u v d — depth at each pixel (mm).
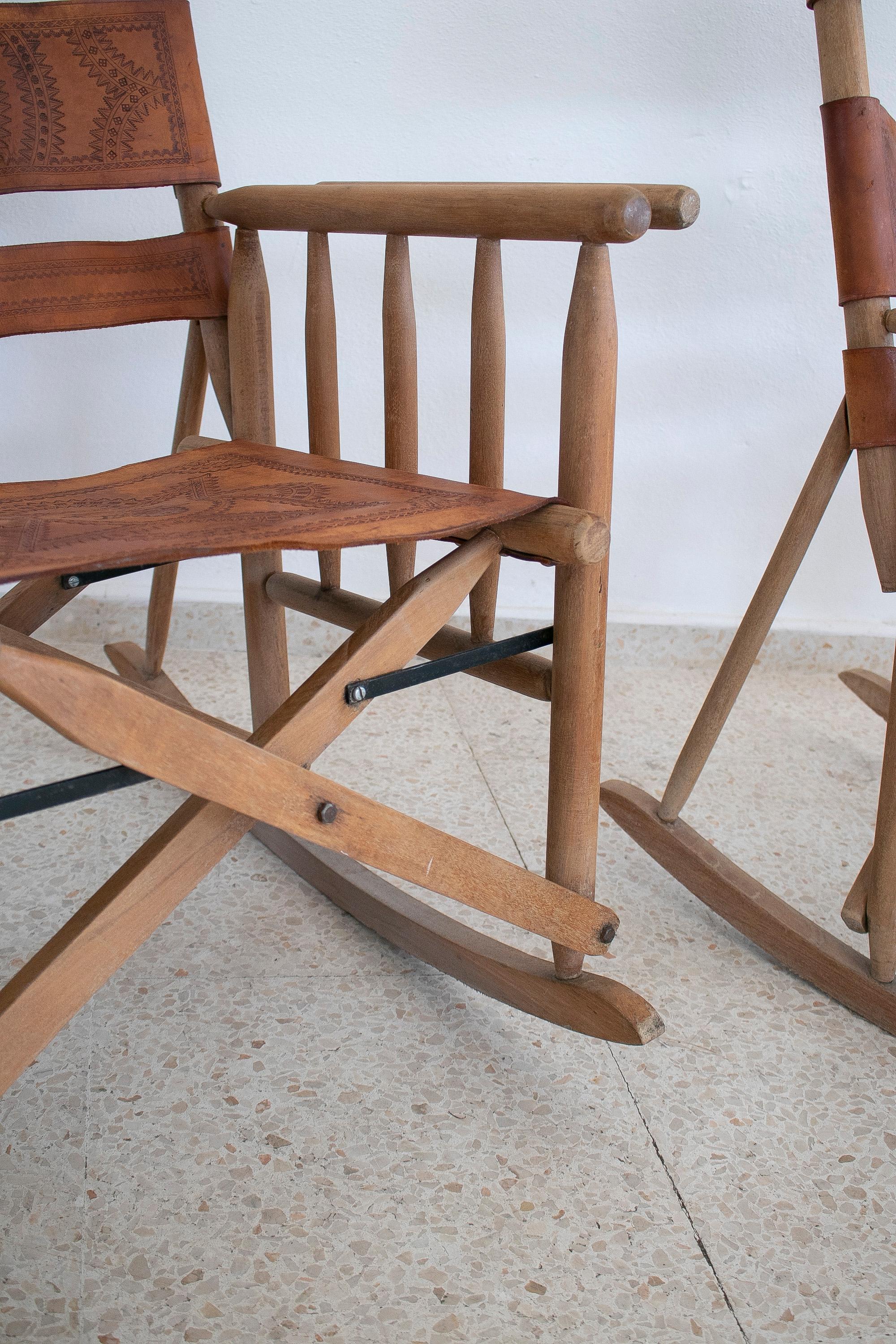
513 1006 906
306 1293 673
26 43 954
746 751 1423
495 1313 664
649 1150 793
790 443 1591
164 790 1279
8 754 1320
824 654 1676
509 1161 778
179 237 1006
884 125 836
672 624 1663
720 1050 898
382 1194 747
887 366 846
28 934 996
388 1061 873
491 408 818
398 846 717
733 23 1384
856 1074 876
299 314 1492
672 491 1608
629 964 1001
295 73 1392
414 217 777
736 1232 728
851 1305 678
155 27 996
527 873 792
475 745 1416
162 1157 771
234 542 605
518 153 1444
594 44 1391
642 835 1103
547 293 1488
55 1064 855
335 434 978
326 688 673
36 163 966
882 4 1400
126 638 1636
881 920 899
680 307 1513
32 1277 677
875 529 882
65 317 963
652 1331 655
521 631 1645
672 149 1448
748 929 1019
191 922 1044
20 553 583
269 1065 862
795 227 1481
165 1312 658
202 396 1196
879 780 1363
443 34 1381
